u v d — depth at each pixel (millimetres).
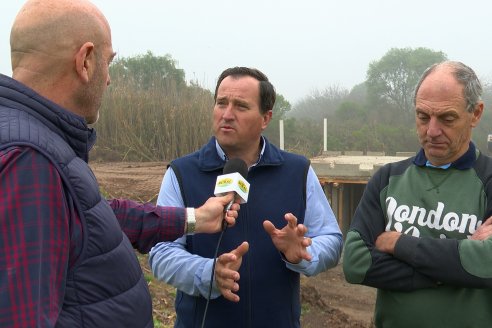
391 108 47281
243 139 3105
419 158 2818
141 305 1979
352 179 11297
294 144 32812
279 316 3047
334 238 3207
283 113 37875
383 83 47938
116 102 21656
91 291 1781
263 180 3141
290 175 3182
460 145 2660
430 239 2578
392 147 35875
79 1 1933
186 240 3125
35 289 1565
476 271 2459
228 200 2777
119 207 2607
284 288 3074
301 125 36188
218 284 2732
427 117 2639
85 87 1935
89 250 1783
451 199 2672
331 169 11430
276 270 3043
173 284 2924
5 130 1691
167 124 21188
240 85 3092
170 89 23359
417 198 2750
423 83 2656
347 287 11109
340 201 11711
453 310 2562
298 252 2832
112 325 1829
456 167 2699
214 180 3121
